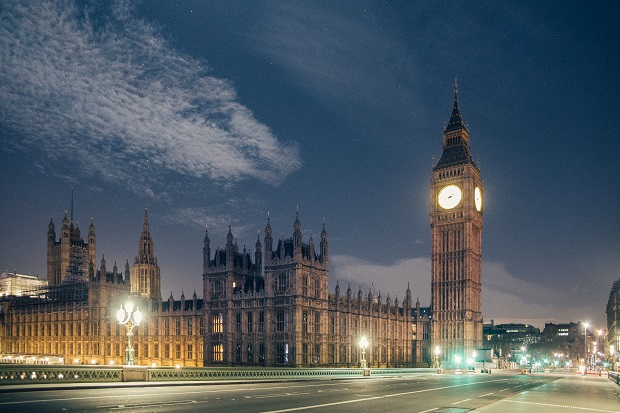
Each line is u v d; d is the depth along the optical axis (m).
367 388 58.34
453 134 175.88
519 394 55.25
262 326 121.81
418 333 169.62
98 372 47.84
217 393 44.06
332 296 133.75
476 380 91.06
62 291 186.25
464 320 159.88
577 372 169.00
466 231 164.62
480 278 172.50
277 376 70.12
